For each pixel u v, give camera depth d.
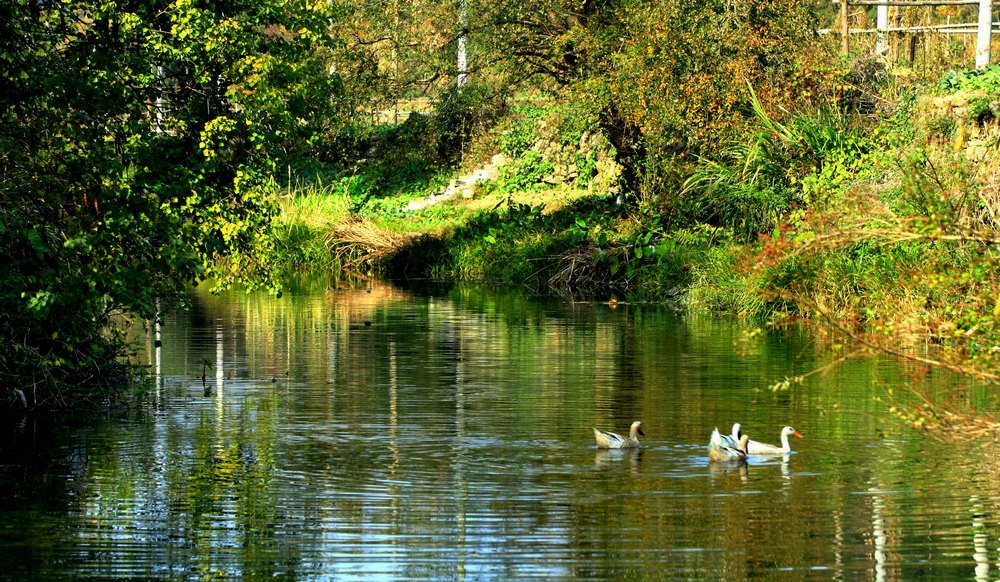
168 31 26.83
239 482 18.80
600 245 52.38
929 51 52.97
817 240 16.45
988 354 15.58
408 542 15.89
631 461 20.05
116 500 17.81
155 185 25.58
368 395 26.12
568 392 26.39
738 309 41.03
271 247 27.66
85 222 22.52
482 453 20.67
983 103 40.19
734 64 46.59
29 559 15.19
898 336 16.89
